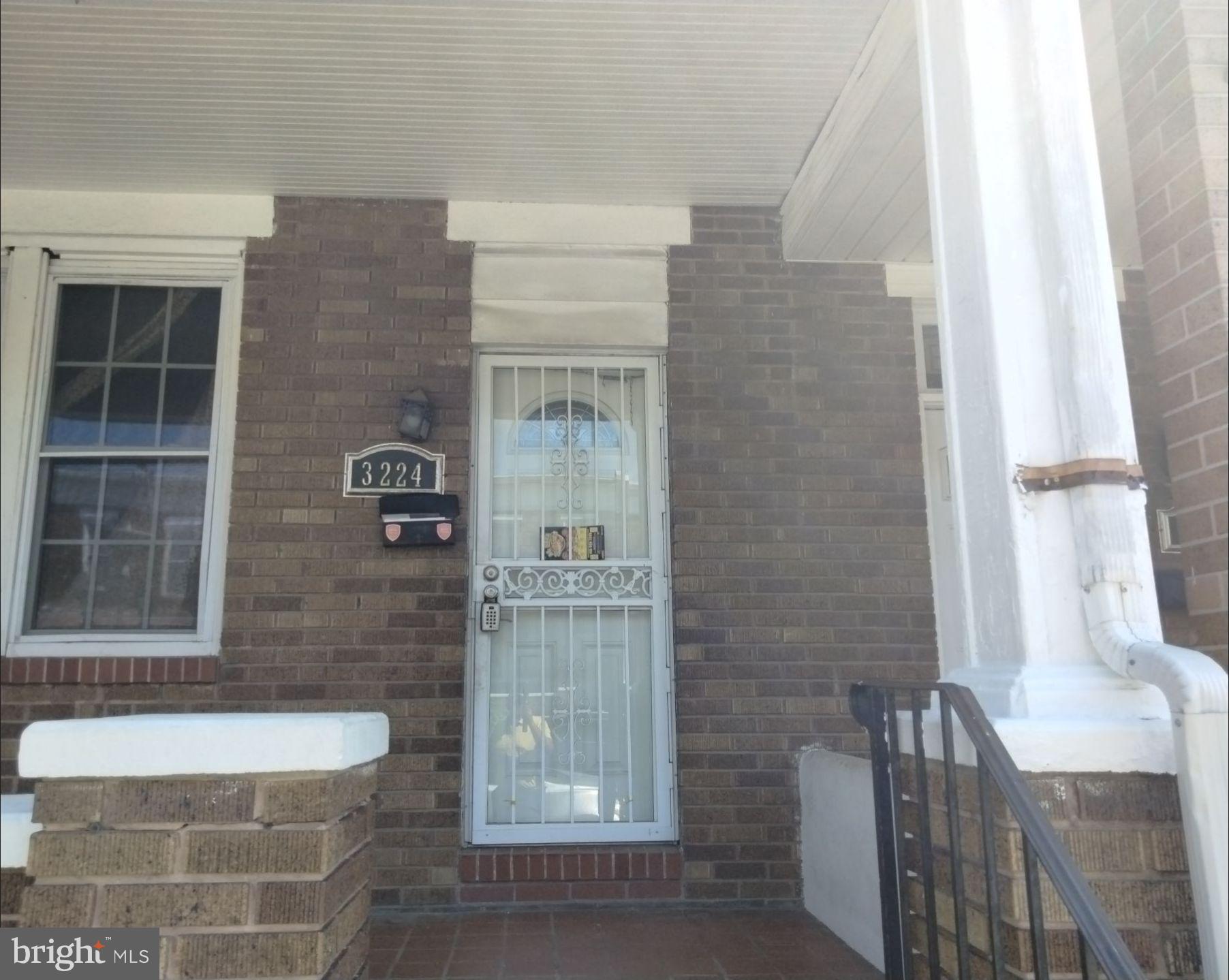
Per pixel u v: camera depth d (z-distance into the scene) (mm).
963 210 2762
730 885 4602
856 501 5008
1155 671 2178
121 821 2156
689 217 5250
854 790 3951
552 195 5125
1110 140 4129
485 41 3939
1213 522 2361
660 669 4910
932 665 4867
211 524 4832
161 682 4566
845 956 3812
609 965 3697
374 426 4887
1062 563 2477
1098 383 2463
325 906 2162
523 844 4691
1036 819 2021
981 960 2408
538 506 5086
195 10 3758
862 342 5188
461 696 4664
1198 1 2504
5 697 4555
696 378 5074
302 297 5000
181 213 5062
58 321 5035
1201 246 2414
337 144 4648
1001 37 2762
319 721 2227
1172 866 2244
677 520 4914
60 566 4828
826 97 4309
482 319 5051
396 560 4762
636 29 3863
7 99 4293
